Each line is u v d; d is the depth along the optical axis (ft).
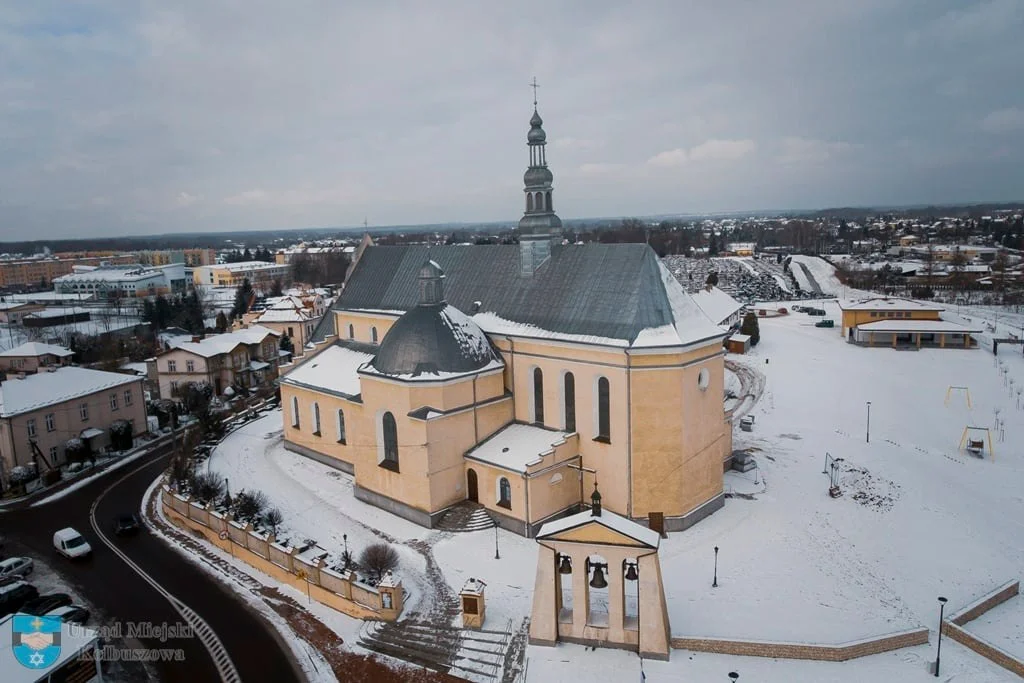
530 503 161.38
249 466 217.56
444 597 139.74
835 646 114.32
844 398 280.92
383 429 181.16
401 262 236.02
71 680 105.09
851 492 184.55
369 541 165.17
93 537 173.68
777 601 133.59
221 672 119.24
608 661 115.55
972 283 568.00
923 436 236.63
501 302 194.59
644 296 164.25
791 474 198.29
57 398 222.48
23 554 164.45
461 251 217.97
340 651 124.88
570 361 170.81
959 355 350.64
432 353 172.35
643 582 114.01
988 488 194.39
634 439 161.79
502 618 131.03
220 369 316.60
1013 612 132.05
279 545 152.87
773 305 535.60
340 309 243.40
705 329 167.73
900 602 133.69
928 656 115.96
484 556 154.92
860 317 397.39
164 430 263.90
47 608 135.85
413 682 115.65
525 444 173.47
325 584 141.59
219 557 161.89
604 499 168.96
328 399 212.43
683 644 118.62
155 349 416.26
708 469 170.40
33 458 211.82
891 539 159.22
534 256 192.24
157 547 167.63
